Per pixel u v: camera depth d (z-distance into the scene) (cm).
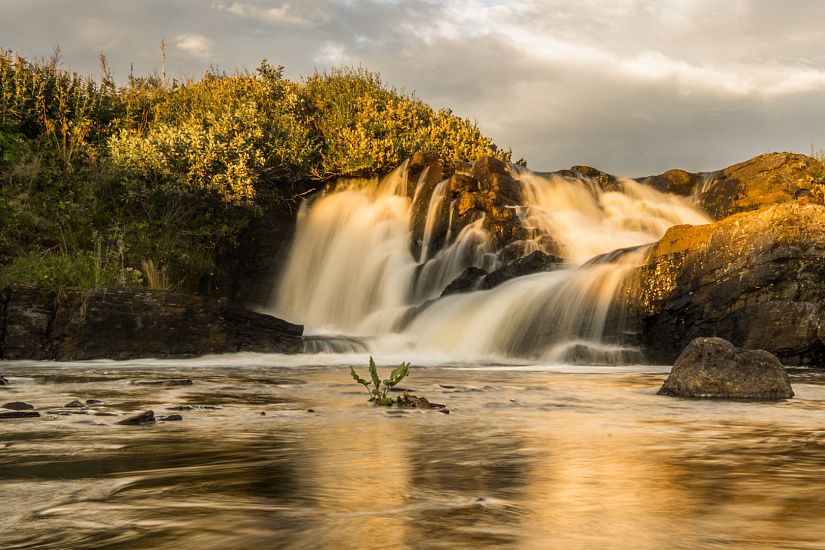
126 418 533
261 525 241
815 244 1429
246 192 2248
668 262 1571
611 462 369
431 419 566
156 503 274
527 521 247
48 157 2214
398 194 2484
